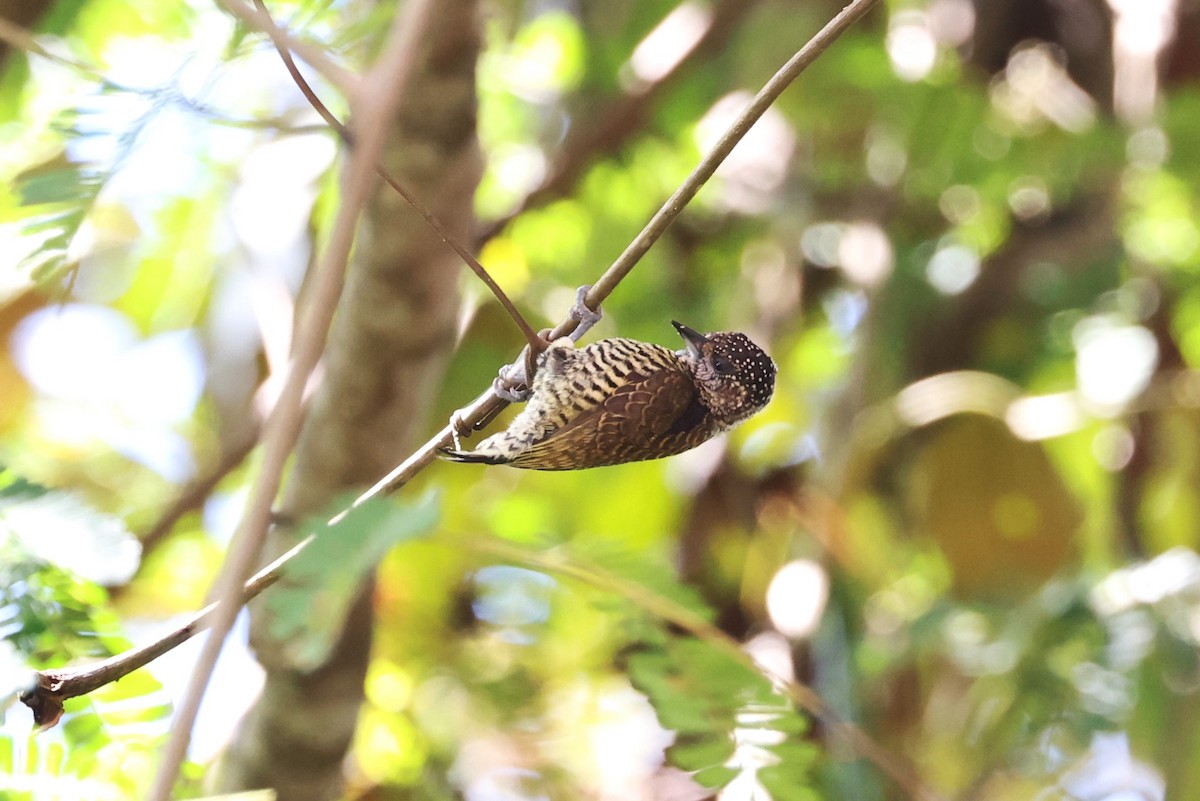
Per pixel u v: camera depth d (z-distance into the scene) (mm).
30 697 5309
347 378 8117
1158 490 11328
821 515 11109
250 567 3299
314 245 10680
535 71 12062
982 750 9773
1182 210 11500
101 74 5316
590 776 10602
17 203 5246
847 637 10648
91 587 6047
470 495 11773
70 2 7043
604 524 11992
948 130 11305
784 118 12266
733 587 11594
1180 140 10914
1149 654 9406
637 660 7113
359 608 7750
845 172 12258
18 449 11523
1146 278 11852
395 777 10688
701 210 12594
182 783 6371
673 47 11039
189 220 10797
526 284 12156
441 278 7852
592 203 12383
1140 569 9906
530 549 7531
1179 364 11445
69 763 5887
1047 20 12312
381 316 7902
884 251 12070
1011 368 12539
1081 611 9648
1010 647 9695
